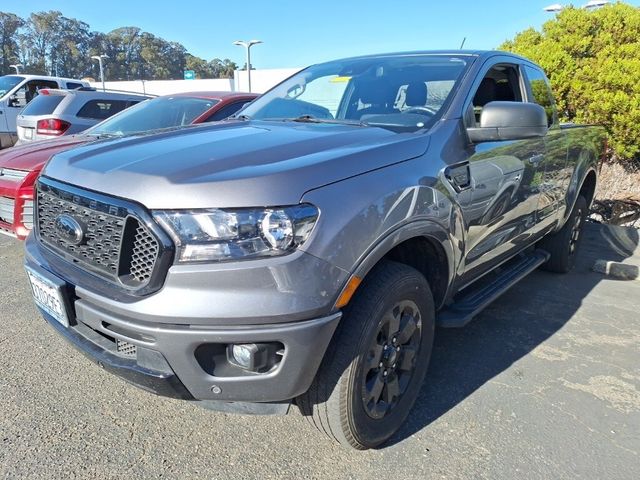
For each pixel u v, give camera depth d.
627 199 7.41
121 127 5.90
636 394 2.93
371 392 2.24
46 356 3.11
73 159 2.34
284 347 1.86
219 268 1.77
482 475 2.26
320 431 2.38
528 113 2.63
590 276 4.97
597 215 7.56
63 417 2.54
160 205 1.82
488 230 2.97
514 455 2.39
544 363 3.25
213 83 35.88
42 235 2.43
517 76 3.68
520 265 3.94
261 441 2.44
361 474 2.24
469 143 2.75
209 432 2.48
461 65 3.14
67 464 2.23
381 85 3.19
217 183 1.82
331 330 1.92
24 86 13.08
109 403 2.68
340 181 2.01
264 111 3.51
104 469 2.21
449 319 2.80
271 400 1.95
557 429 2.59
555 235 4.70
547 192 3.82
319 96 3.42
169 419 2.57
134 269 1.93
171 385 1.90
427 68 3.20
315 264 1.85
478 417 2.66
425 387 2.93
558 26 8.04
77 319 2.15
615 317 4.01
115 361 1.99
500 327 3.76
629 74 7.04
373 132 2.55
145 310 1.82
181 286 1.79
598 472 2.29
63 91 7.62
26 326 3.47
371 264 2.03
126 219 1.89
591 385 3.01
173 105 6.20
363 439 2.26
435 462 2.33
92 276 2.05
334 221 1.91
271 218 1.80
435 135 2.58
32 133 7.60
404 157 2.33
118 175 2.00
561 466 2.32
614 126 7.08
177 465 2.26
